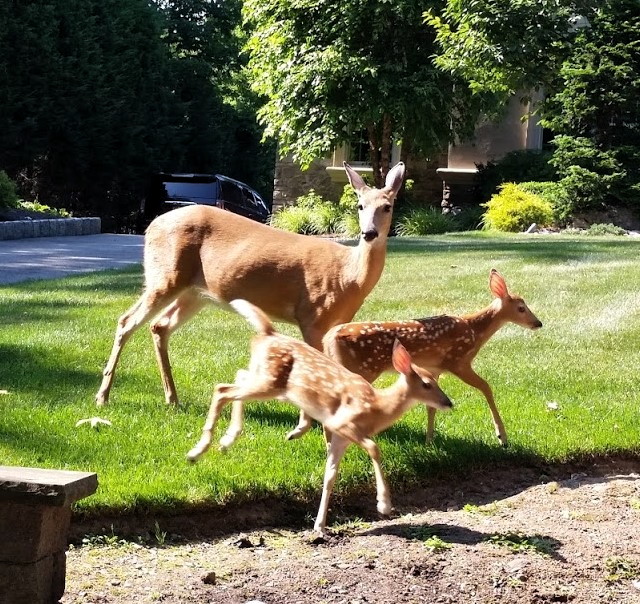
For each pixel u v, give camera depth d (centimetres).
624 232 1895
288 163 2655
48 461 477
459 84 2264
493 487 524
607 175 1994
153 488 453
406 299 980
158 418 564
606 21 2006
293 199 2666
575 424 589
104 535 430
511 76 2003
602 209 2025
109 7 2945
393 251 1435
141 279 1203
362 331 516
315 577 400
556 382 680
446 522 470
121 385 638
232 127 4056
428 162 2525
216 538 444
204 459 498
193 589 383
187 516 452
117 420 553
